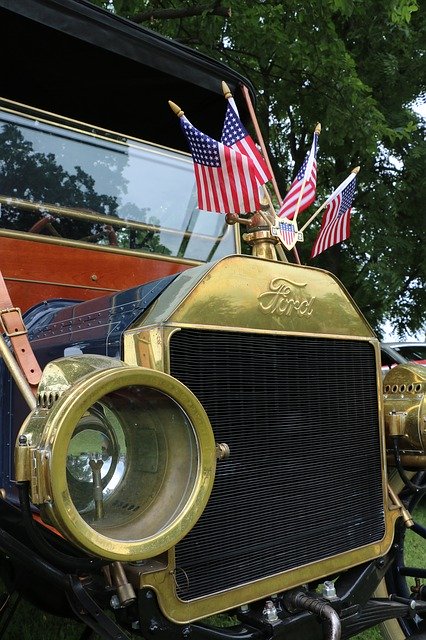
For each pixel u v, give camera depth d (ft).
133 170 9.82
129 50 9.93
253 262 6.23
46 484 4.36
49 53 10.57
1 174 8.46
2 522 5.41
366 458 7.11
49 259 8.61
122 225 9.48
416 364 7.97
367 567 7.00
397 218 40.19
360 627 6.72
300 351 6.48
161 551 4.73
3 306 5.95
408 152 37.52
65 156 9.12
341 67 27.61
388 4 29.99
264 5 25.45
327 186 39.96
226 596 5.63
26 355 5.67
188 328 5.55
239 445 5.83
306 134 37.27
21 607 10.09
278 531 6.09
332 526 6.60
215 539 5.60
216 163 7.75
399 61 36.83
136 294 6.23
